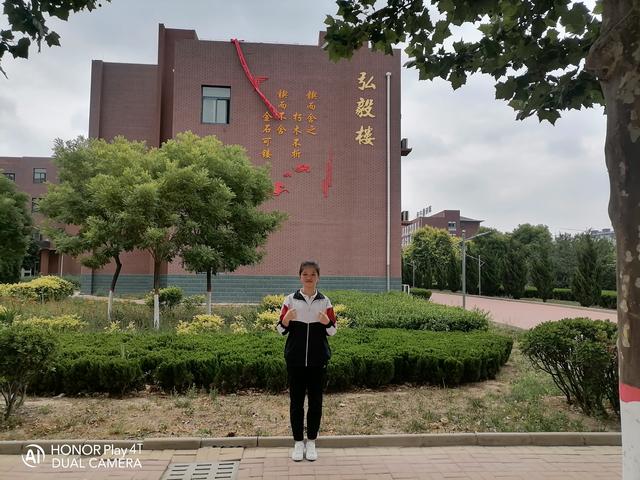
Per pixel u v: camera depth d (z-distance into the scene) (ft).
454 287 137.80
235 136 62.08
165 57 69.46
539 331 18.28
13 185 78.89
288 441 14.07
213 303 59.72
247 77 62.69
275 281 61.26
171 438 13.99
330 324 13.23
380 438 14.19
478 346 22.93
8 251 75.97
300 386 13.17
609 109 6.72
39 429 14.90
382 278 62.59
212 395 18.25
